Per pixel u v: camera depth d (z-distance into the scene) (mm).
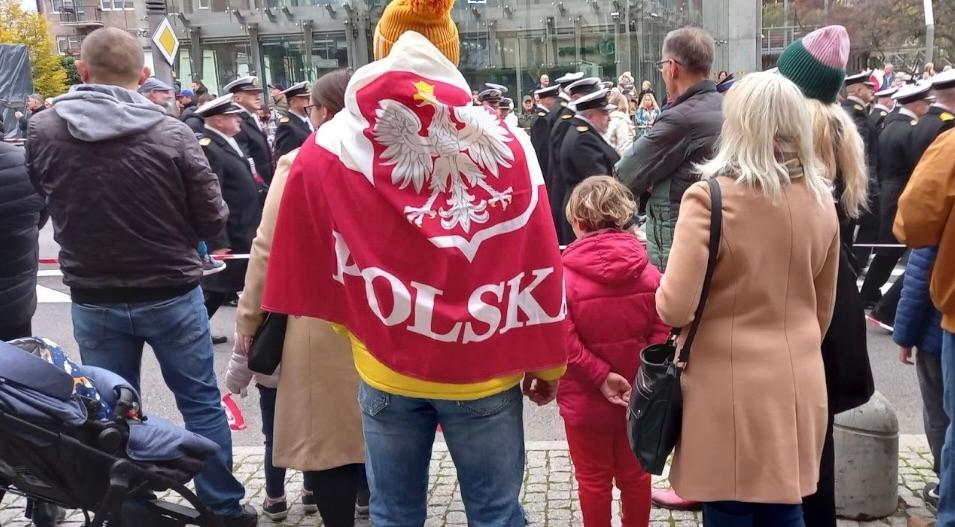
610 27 21469
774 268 2246
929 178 2543
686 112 3586
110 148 2959
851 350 2580
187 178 3107
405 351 1899
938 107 6633
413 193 1886
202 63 22734
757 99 2221
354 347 2088
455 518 3516
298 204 1993
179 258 3158
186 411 3312
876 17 32938
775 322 2285
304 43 22297
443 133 1858
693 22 27328
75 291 3141
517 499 2145
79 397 2561
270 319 2797
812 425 2305
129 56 3117
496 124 1941
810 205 2268
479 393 1970
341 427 2891
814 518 2723
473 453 2047
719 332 2283
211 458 3285
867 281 6773
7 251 3381
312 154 1975
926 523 3168
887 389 5219
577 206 2834
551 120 8953
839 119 2521
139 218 3033
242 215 6637
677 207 3723
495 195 1917
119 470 2576
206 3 22219
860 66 35156
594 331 2785
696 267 2213
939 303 2652
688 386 2330
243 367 3043
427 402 2035
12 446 2463
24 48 21844
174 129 3096
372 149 1886
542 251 1979
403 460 2084
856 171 2537
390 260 1885
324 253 2006
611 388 2795
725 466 2275
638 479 2977
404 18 1912
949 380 2691
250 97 8477
